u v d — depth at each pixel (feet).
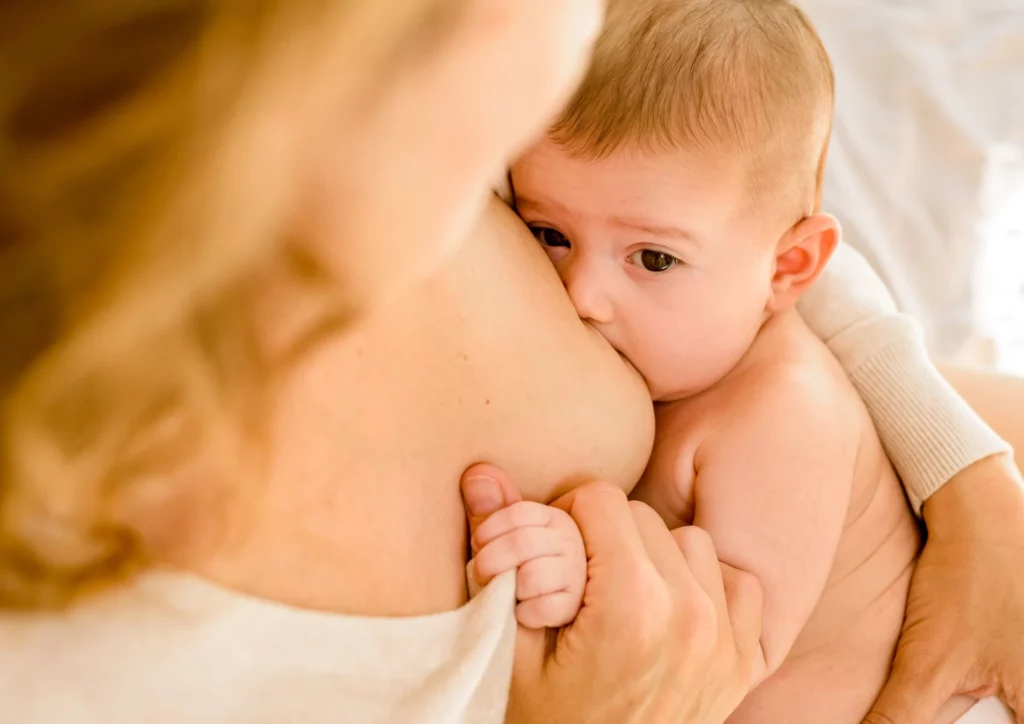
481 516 2.20
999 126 4.68
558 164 2.55
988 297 4.50
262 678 1.69
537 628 2.21
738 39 2.53
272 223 1.07
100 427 1.16
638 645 2.16
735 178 2.58
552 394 2.33
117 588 1.49
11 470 1.12
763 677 2.80
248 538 1.69
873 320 3.30
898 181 4.60
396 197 1.24
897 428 3.22
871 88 4.77
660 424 3.01
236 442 1.40
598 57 2.48
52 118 0.91
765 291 2.88
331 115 1.05
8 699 1.44
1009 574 2.97
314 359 1.74
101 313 0.99
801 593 2.79
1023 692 2.94
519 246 2.43
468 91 1.19
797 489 2.77
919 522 3.32
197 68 0.90
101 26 0.87
